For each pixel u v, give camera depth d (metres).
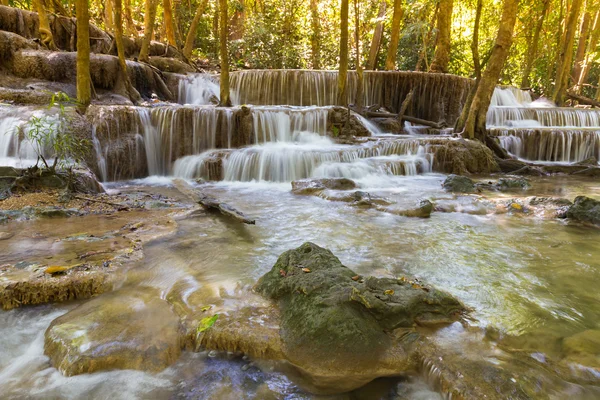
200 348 2.84
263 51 22.73
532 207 6.90
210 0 24.38
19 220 5.50
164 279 3.79
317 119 12.73
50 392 2.45
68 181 7.03
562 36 23.28
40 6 13.73
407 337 2.81
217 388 2.49
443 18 19.64
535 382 2.34
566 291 3.70
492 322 3.07
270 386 2.51
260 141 11.97
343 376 2.57
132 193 7.91
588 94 27.27
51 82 12.35
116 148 9.88
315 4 22.59
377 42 22.73
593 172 11.35
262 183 9.82
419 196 8.07
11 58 12.31
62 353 2.70
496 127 14.84
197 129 11.11
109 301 3.34
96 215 5.98
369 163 10.32
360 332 2.72
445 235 5.55
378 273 4.06
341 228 5.85
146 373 2.60
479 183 9.42
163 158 10.88
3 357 2.79
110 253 4.27
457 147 11.43
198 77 16.83
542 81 26.00
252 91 16.61
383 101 16.97
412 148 11.50
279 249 4.82
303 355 2.68
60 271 3.70
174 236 5.14
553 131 13.23
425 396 2.43
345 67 14.61
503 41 11.87
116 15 12.76
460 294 3.59
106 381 2.53
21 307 3.42
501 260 4.54
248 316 3.07
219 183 9.80
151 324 3.02
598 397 2.26
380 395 2.44
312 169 10.20
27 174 6.96
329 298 2.96
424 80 16.66
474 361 2.54
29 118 9.07
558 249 4.96
